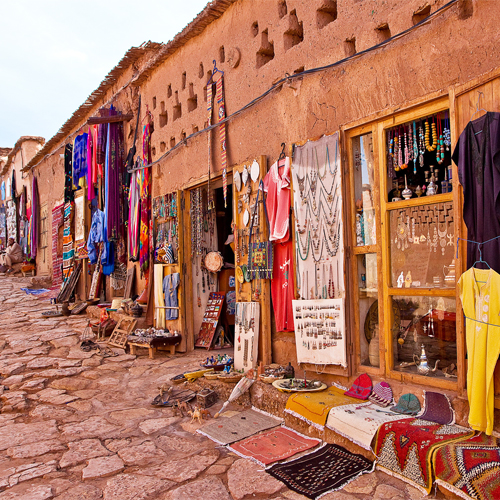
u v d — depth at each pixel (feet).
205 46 23.48
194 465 12.29
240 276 20.11
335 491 10.54
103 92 38.52
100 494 10.98
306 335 16.38
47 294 44.78
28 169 61.67
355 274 15.40
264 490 10.78
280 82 17.83
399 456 11.02
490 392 10.55
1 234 77.92
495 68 10.91
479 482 9.27
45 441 14.29
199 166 23.90
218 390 17.72
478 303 10.95
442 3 12.37
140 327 27.35
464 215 11.60
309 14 16.89
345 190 15.37
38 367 22.34
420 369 13.21
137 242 30.45
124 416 16.40
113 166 34.06
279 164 17.89
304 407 14.01
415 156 13.61
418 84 13.04
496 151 10.71
